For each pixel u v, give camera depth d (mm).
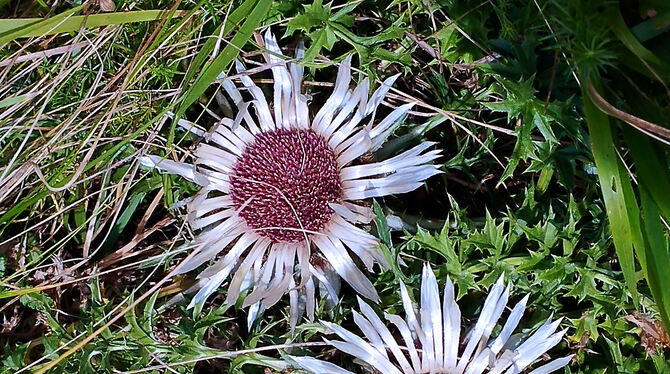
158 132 370
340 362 358
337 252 341
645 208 311
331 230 342
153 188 367
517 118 352
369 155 345
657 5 303
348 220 342
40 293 366
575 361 350
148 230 375
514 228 338
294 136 346
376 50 352
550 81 330
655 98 315
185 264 347
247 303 338
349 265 339
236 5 362
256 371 362
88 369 350
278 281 344
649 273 310
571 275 338
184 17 345
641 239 310
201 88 330
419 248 349
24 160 367
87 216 384
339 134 344
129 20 343
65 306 383
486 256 349
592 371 350
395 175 336
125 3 368
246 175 347
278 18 362
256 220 346
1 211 375
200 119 378
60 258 377
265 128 351
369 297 335
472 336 323
